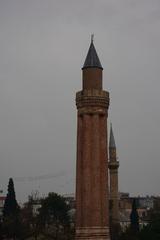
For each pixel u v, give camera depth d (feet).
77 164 249.55
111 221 501.97
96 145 246.27
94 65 254.47
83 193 242.37
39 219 514.27
